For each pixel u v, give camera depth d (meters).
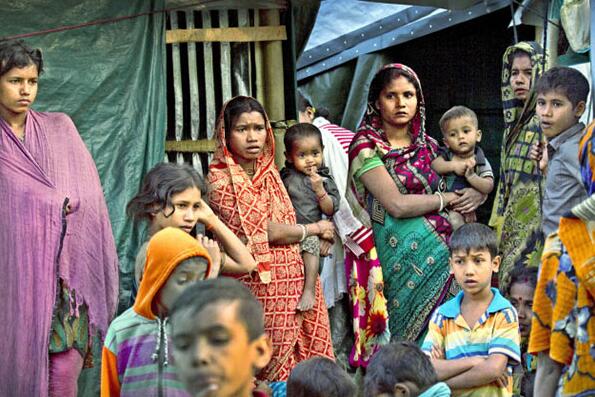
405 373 3.92
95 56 5.82
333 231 5.52
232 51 6.29
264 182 5.33
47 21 5.72
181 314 2.22
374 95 5.78
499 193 5.98
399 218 5.66
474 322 4.74
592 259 3.41
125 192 5.83
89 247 4.99
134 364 3.74
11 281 4.79
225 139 5.32
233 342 2.21
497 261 4.79
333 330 6.04
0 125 4.84
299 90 10.27
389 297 5.73
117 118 5.85
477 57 8.70
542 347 3.62
